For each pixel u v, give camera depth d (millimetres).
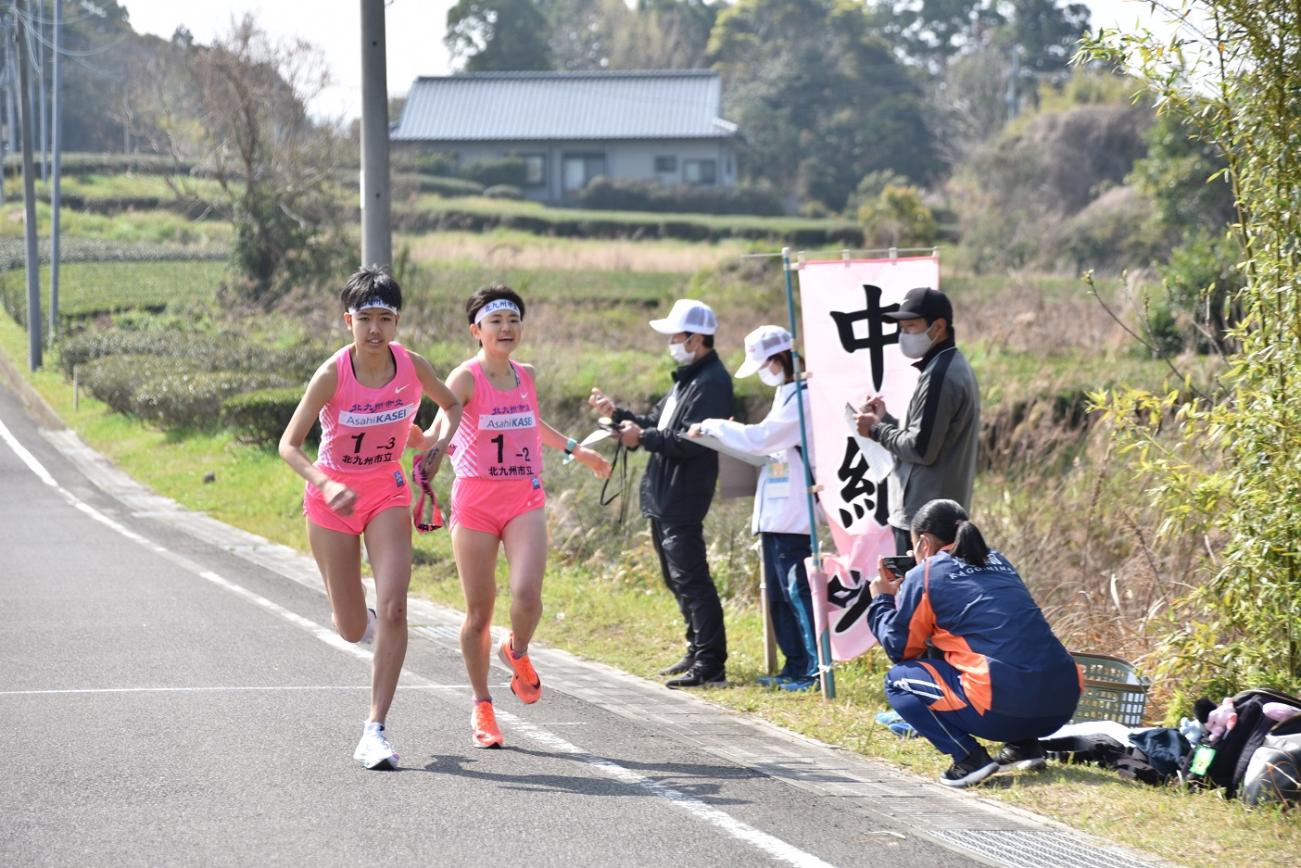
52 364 71312
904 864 10055
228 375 49719
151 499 38875
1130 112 114375
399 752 12781
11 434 55281
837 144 166500
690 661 17109
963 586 12602
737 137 153625
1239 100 13648
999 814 11453
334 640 18750
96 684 15492
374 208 26859
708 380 16547
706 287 73125
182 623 19781
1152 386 38188
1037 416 26219
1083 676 14406
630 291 82188
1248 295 13805
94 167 146250
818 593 15711
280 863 9602
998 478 25531
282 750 12688
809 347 15992
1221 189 74812
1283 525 12992
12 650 17438
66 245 108688
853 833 10773
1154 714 14945
